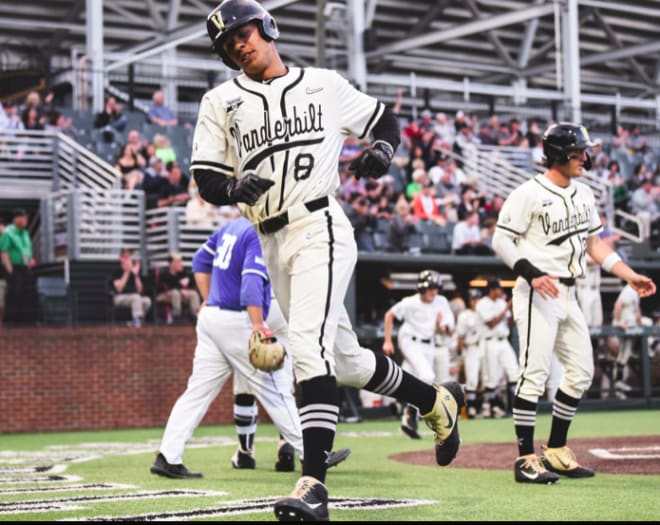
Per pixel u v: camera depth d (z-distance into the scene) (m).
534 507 5.21
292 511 4.41
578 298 16.56
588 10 28.86
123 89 25.12
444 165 21.38
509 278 18.14
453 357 15.18
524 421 6.52
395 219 17.78
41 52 25.06
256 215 4.88
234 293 7.14
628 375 16.41
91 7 22.44
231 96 4.87
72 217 16.92
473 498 5.62
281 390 7.25
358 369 5.06
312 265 4.73
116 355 14.45
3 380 13.83
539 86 33.69
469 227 18.33
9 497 5.88
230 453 9.48
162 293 15.59
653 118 32.06
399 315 12.09
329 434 4.63
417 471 7.31
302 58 30.08
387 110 4.98
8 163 18.56
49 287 16.28
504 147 23.17
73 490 6.25
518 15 26.22
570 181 6.77
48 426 14.03
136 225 17.83
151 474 7.30
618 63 33.31
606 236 18.39
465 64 30.64
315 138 4.80
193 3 26.41
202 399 7.20
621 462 7.62
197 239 17.53
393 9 28.72
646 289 6.73
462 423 13.80
